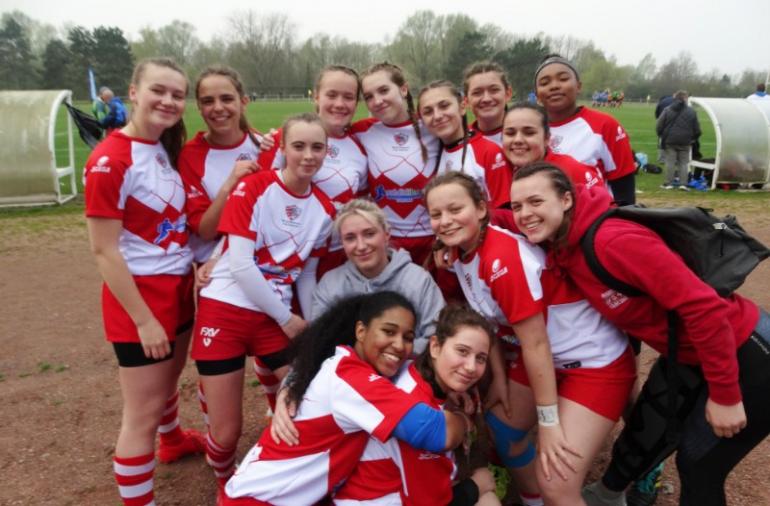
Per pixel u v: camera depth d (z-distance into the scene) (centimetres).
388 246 343
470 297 297
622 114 4550
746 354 246
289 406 265
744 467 356
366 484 256
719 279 241
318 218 329
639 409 280
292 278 328
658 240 243
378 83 365
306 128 302
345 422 248
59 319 616
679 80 8244
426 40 7925
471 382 261
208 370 313
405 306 271
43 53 7056
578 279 262
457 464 331
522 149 331
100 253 279
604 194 266
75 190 1233
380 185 386
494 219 318
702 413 256
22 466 374
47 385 479
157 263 299
